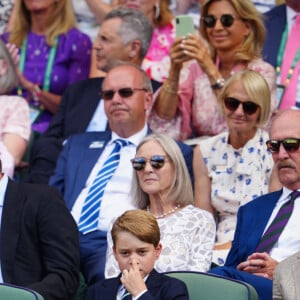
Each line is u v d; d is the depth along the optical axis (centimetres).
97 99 3703
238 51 3566
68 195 3350
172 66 3497
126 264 2625
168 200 3045
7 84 3700
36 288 2859
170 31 3962
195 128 3600
